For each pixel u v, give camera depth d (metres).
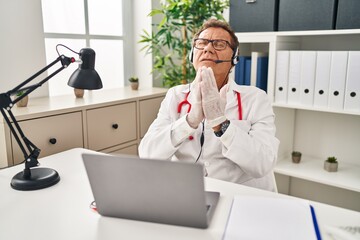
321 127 2.29
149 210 0.87
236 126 1.26
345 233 0.83
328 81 1.89
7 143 1.54
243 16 2.15
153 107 2.32
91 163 0.85
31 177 1.14
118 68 2.79
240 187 1.12
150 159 0.80
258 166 1.25
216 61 1.37
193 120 1.23
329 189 2.33
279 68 2.04
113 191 0.87
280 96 2.07
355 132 2.16
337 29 1.82
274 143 1.34
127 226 0.88
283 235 0.80
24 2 1.96
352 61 1.79
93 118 1.90
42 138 1.66
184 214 0.85
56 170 1.28
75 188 1.12
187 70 2.61
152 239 0.81
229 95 1.47
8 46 1.92
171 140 1.29
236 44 1.43
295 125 2.41
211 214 0.93
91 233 0.84
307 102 1.98
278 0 2.03
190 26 2.48
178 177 0.80
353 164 2.20
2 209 0.97
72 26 2.39
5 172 1.27
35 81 2.09
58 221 0.90
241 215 0.90
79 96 2.11
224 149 1.28
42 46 2.09
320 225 0.87
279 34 1.98
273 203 0.97
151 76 2.83
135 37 2.85
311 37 2.22
